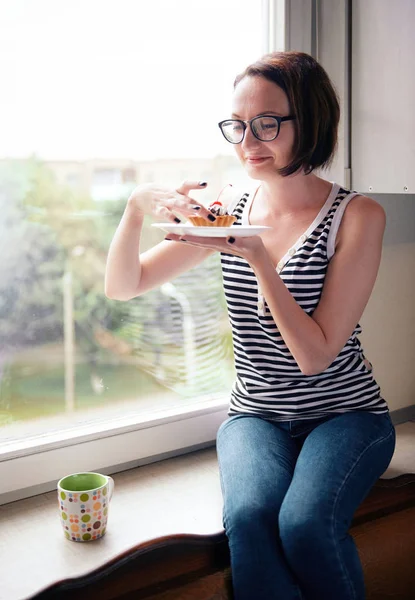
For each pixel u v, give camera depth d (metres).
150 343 1.76
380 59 1.70
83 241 1.64
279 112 1.38
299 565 1.23
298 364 1.37
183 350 1.82
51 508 1.52
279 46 1.81
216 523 1.43
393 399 2.06
